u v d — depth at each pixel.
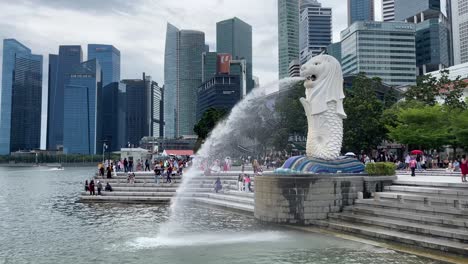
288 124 50.19
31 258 17.36
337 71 26.36
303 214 22.86
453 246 15.68
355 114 53.31
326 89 25.97
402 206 20.50
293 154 52.19
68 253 18.11
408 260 15.38
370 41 151.75
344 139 53.41
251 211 27.25
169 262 16.19
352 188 23.56
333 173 24.33
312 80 26.39
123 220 26.80
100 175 43.75
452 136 49.34
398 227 18.72
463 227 16.91
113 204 35.16
